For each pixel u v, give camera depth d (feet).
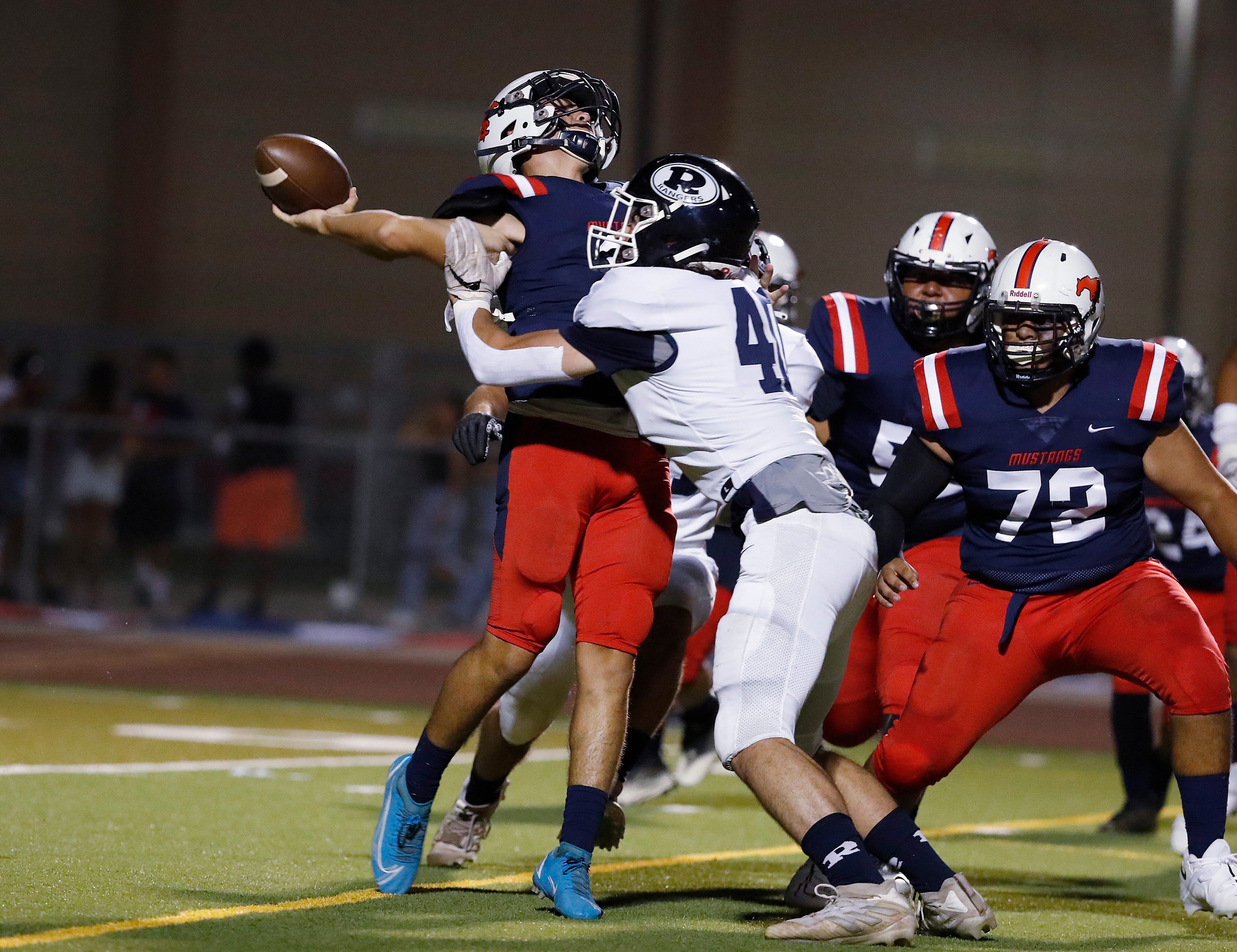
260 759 75.15
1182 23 178.29
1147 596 43.32
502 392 46.47
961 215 52.85
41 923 36.96
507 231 43.16
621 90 234.99
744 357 40.57
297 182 44.32
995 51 239.50
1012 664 43.83
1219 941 41.81
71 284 232.73
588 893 41.27
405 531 152.87
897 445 53.83
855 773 41.68
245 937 36.47
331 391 166.81
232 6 234.99
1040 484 42.98
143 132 233.14
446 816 51.42
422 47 235.61
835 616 40.16
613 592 42.39
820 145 238.68
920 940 40.19
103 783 63.21
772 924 41.39
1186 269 236.63
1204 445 67.10
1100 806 75.00
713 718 68.59
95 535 149.07
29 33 231.71
